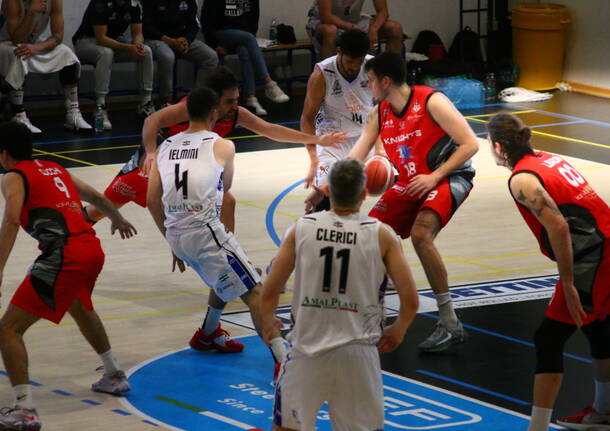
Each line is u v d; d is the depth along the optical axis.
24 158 13.50
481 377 15.05
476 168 31.14
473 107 42.53
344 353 10.15
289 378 10.37
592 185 28.62
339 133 17.80
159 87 38.75
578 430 13.00
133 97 41.84
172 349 16.48
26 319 13.21
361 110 19.36
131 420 13.39
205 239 14.58
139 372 15.38
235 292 14.70
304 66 45.22
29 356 16.12
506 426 13.10
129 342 16.80
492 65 46.09
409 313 10.38
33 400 14.18
